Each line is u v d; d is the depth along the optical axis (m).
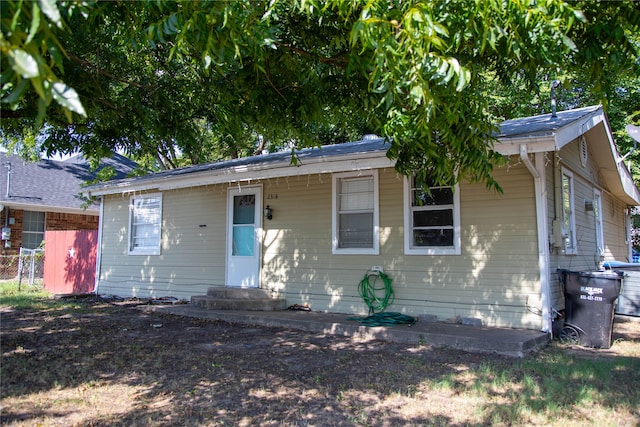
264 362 5.42
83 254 13.29
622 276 6.39
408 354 5.88
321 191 9.02
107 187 12.05
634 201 14.09
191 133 7.79
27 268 16.41
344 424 3.62
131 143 7.63
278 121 5.85
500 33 3.31
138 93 6.90
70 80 5.87
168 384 4.56
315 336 7.00
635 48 4.23
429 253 7.75
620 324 8.48
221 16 3.51
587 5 3.79
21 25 1.87
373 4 3.18
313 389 4.43
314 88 5.58
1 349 5.92
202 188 10.82
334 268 8.70
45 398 4.14
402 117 3.77
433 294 7.66
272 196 9.66
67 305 10.21
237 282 9.99
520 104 15.84
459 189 7.55
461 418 3.73
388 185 8.26
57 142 6.91
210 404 4.01
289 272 9.26
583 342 6.34
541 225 6.82
